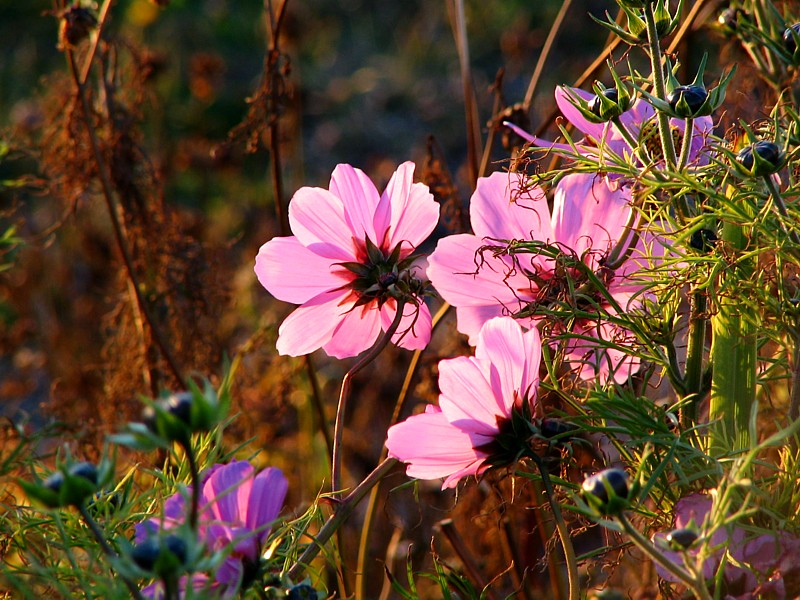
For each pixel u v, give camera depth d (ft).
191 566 2.44
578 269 2.82
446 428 2.69
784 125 2.95
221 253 5.14
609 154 2.78
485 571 3.49
